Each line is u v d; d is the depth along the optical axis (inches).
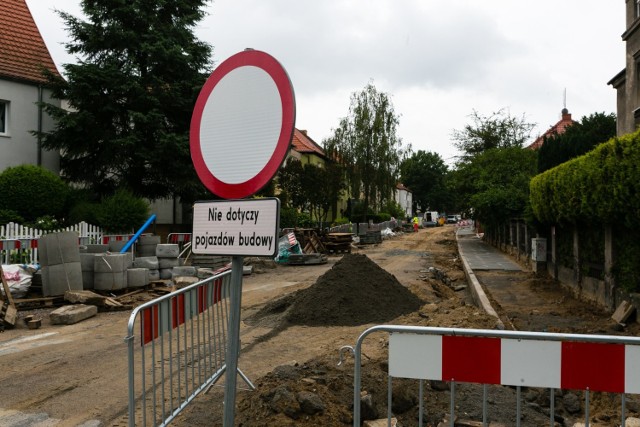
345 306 356.8
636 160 314.7
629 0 698.2
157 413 189.2
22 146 796.0
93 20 810.2
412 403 175.3
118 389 219.1
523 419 173.3
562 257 553.0
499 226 1147.3
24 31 864.9
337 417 162.2
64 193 698.8
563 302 459.5
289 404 163.9
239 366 252.1
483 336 111.9
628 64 702.5
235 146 110.7
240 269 110.1
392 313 360.2
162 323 157.4
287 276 647.8
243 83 110.8
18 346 296.2
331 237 1055.6
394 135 1711.4
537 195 588.1
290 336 313.6
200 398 201.9
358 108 1691.7
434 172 4148.6
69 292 399.2
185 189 837.2
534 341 109.8
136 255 593.9
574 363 108.3
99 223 674.8
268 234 103.4
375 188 1701.5
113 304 400.2
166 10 868.0
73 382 229.9
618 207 343.9
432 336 114.7
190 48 840.3
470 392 191.2
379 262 858.8
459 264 877.2
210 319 201.2
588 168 394.6
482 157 1211.2
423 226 3304.6
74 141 778.2
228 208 110.1
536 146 1633.9
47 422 185.8
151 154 781.9
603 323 354.6
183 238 792.9
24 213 657.0
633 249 356.2
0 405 203.2
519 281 604.7
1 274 371.6
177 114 856.9
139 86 774.5
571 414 189.6
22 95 795.4
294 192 1413.6
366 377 188.4
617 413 187.3
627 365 106.0
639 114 674.2
